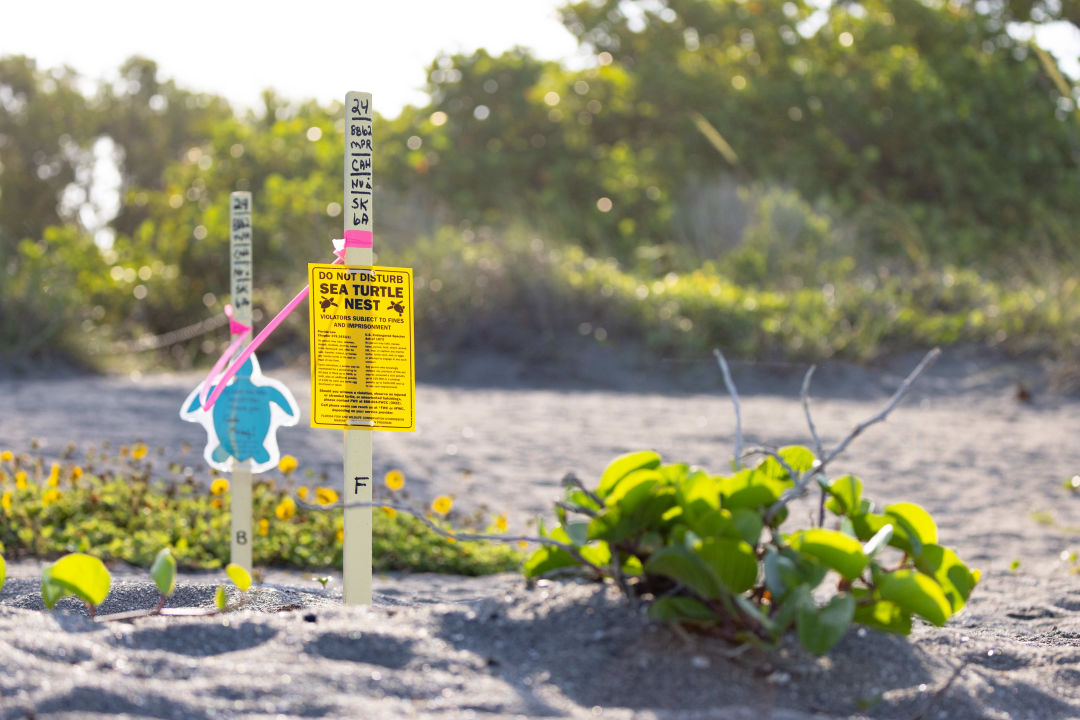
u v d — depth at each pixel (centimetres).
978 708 197
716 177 1612
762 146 1677
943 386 1005
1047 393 966
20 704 160
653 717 176
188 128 2883
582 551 222
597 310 1166
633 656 197
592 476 620
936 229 1564
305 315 1174
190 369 1193
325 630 204
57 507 444
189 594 280
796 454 241
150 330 1350
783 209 1381
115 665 181
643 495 206
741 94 1705
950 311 1209
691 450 711
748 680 193
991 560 439
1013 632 306
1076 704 213
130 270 1348
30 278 1127
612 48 1964
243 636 204
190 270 1409
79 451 612
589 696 187
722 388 1029
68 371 1074
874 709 191
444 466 636
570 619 210
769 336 1098
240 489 281
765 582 201
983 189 1656
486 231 1312
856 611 210
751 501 210
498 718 172
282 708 170
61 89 2778
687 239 1480
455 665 193
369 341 242
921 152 1677
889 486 609
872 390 1002
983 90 1748
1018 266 1404
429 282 1174
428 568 420
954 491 597
